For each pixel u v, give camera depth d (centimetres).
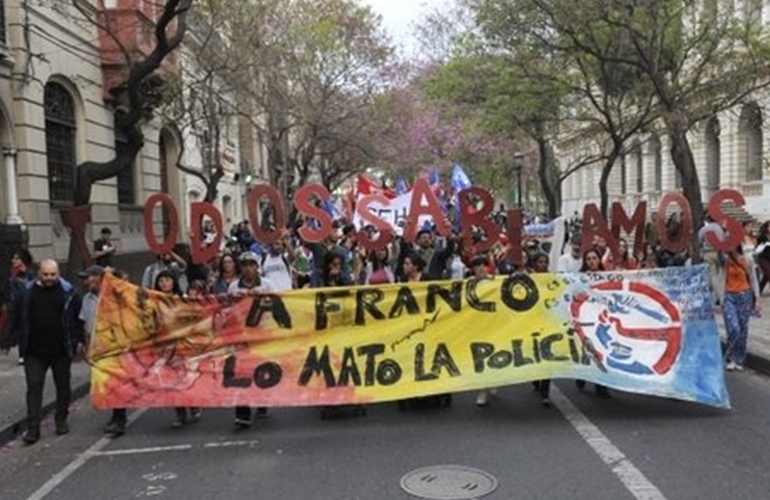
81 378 1027
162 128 2505
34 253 1596
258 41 2327
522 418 786
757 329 1220
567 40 1816
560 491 577
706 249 1260
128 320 796
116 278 802
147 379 791
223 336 804
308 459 673
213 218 952
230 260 939
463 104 2577
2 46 1488
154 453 713
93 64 1956
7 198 1527
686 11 1791
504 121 2430
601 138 3403
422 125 3659
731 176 3528
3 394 945
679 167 1625
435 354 813
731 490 574
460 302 820
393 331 813
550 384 916
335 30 2947
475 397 880
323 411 813
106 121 2041
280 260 1161
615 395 874
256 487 607
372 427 768
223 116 2523
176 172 2684
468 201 1009
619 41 1706
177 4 1295
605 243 1001
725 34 1800
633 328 819
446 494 577
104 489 622
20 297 782
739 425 745
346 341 810
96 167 1360
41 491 625
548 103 2227
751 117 2731
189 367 798
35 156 1619
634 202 4897
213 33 2153
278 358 803
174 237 945
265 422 805
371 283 979
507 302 822
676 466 628
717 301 1276
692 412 796
